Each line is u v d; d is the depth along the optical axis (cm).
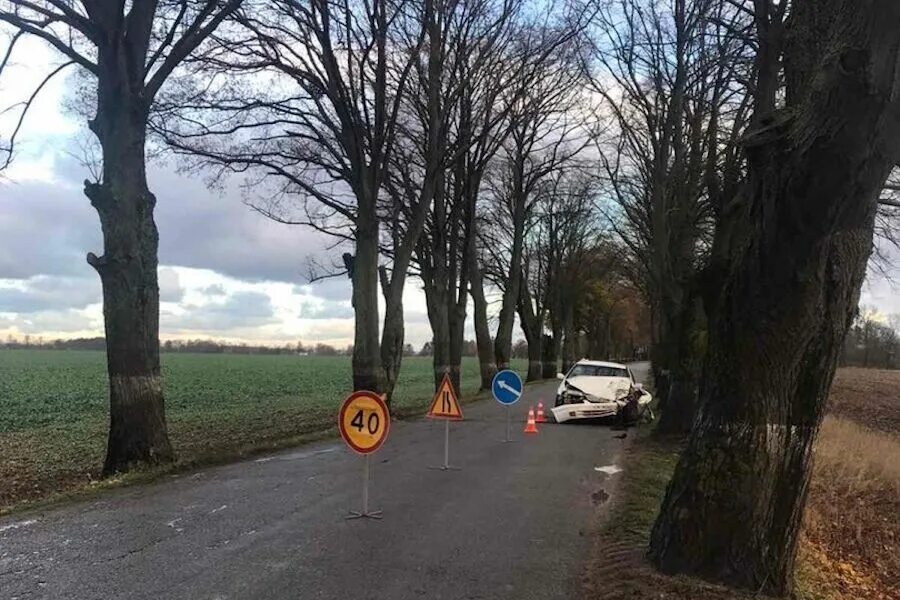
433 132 2155
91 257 1196
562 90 3147
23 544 689
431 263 3023
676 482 623
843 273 559
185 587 569
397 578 597
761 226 557
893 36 455
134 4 1240
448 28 2183
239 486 984
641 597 548
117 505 865
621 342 9406
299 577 595
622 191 2997
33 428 2386
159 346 1242
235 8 1322
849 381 4862
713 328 623
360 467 1152
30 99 1381
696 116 1520
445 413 1170
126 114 1210
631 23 1555
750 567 580
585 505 893
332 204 2028
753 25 1193
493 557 663
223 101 1864
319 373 6444
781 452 585
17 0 1194
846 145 484
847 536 1112
